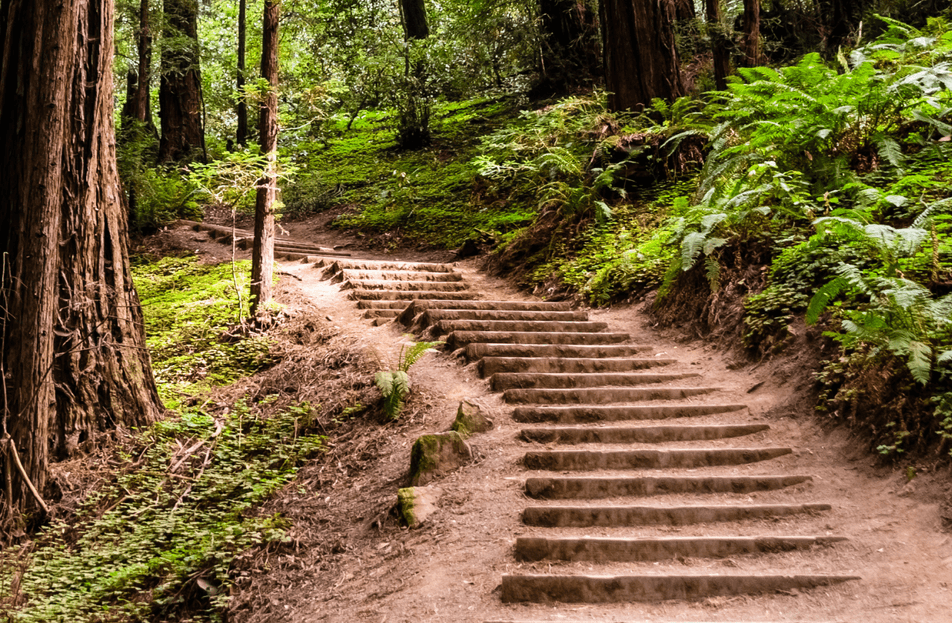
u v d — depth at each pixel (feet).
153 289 37.96
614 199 35.27
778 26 50.78
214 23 93.15
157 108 97.35
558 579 12.85
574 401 20.03
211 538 17.11
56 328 21.65
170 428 22.39
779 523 14.44
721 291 23.99
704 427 17.99
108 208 23.00
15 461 19.34
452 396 21.08
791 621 11.60
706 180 26.86
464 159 59.67
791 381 19.45
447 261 40.86
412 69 65.98
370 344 25.40
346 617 13.46
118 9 64.18
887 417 16.14
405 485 17.58
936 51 26.25
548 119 39.73
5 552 18.21
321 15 69.10
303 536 16.94
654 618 12.08
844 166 23.80
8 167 20.43
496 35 63.52
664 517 14.70
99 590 16.17
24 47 20.56
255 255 29.84
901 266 18.15
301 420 22.06
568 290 30.66
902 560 12.69
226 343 28.40
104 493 20.20
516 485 16.34
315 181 60.39
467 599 12.97
